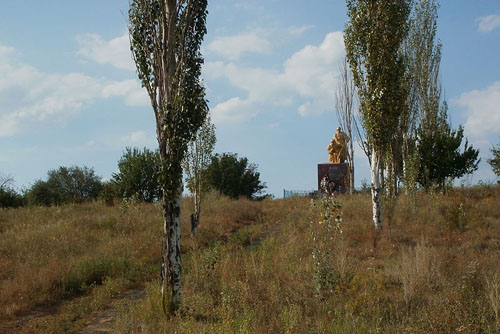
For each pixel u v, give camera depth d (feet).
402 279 35.42
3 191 111.96
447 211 64.64
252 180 147.74
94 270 48.75
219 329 26.35
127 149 119.03
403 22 65.51
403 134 95.09
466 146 97.35
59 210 84.64
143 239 64.23
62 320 35.19
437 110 104.68
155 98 34.19
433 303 29.45
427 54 104.17
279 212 91.86
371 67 64.49
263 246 54.39
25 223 71.61
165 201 33.37
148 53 34.27
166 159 33.14
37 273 45.96
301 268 41.45
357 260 45.57
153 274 49.88
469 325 24.00
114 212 82.17
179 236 33.42
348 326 26.13
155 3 34.53
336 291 34.40
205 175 75.46
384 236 57.77
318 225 63.05
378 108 63.87
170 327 28.78
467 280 33.73
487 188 94.84
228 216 84.79
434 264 37.42
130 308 35.09
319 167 126.93
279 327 26.58
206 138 74.38
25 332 33.09
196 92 34.88
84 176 153.79
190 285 39.19
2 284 43.62
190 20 35.40
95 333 31.76
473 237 55.93
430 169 95.66
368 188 122.11
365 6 64.95
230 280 37.52
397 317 27.50
